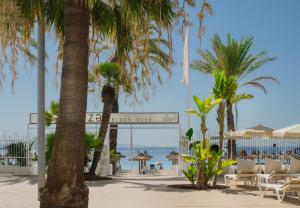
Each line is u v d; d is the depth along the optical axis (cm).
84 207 845
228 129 3019
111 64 2238
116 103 2914
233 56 2947
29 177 2345
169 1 950
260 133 2048
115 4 1113
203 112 1742
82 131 861
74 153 846
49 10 1105
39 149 1191
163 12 946
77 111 856
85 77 875
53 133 2173
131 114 2628
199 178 1759
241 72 3014
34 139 2567
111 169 2761
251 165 1811
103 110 2305
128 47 1116
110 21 1121
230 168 2458
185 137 2548
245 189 1720
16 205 1266
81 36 878
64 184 834
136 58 1048
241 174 1741
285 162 2678
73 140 848
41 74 1197
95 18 1123
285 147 2678
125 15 984
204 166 1753
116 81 2242
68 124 851
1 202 1332
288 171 1827
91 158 2444
